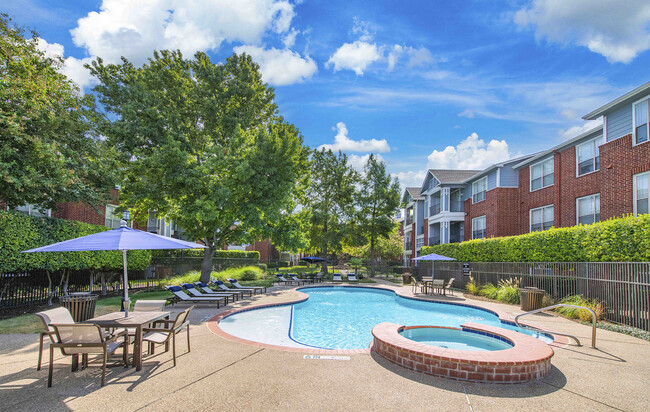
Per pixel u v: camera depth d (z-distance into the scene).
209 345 7.10
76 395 4.46
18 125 10.31
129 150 17.14
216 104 19.34
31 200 12.65
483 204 25.42
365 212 31.91
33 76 12.55
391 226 31.39
